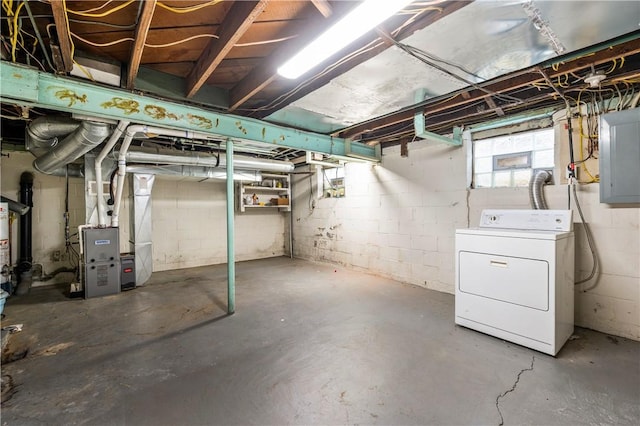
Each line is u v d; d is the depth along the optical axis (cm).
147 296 372
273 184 650
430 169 391
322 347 234
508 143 324
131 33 180
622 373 193
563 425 150
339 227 539
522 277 229
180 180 538
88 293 363
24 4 149
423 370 200
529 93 265
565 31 152
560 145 278
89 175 385
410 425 151
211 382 189
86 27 172
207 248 581
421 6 140
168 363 212
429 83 218
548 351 216
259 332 263
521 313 229
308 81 224
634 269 240
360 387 183
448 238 374
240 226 626
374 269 476
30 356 222
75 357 220
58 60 189
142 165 427
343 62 191
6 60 176
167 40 191
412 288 398
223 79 253
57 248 436
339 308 322
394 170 437
